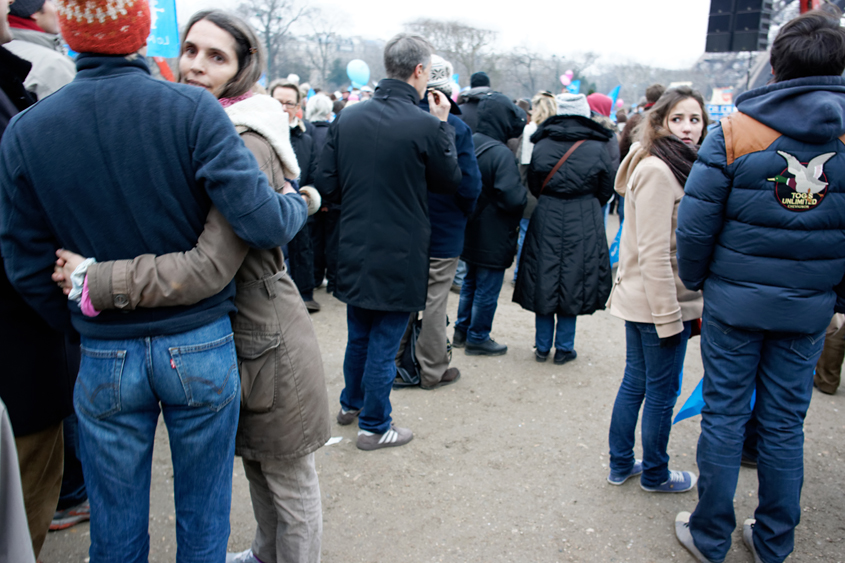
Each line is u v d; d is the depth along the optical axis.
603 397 3.64
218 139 1.33
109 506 1.42
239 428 1.70
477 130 4.00
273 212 1.39
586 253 3.89
